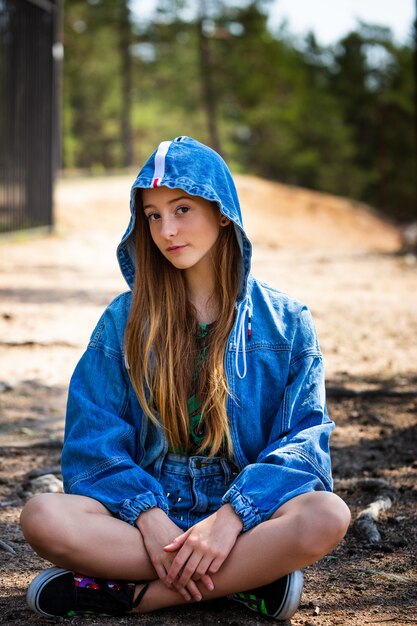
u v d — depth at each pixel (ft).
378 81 173.27
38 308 26.09
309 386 8.02
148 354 7.91
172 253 7.81
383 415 15.30
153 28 145.69
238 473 7.99
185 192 7.79
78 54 151.53
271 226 74.59
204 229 7.86
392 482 11.62
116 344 8.18
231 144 164.04
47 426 14.40
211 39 145.18
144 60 159.43
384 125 172.45
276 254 50.75
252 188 81.76
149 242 8.13
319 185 168.86
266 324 8.15
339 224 81.71
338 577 8.62
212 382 7.80
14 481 11.69
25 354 19.84
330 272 39.42
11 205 43.52
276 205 80.69
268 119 154.71
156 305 8.02
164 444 7.95
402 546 9.48
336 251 55.93
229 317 8.00
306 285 33.86
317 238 74.74
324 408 8.04
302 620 7.55
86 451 7.73
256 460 7.91
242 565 7.10
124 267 8.46
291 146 162.71
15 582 8.41
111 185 69.56
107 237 52.39
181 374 7.91
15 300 27.53
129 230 8.07
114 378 8.13
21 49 42.37
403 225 92.07
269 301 8.29
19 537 9.68
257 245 60.08
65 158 164.86
